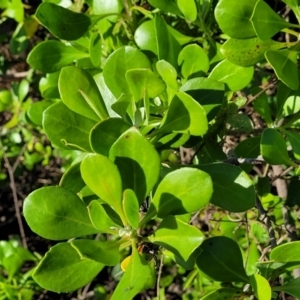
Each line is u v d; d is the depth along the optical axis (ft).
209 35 1.25
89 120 0.99
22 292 2.04
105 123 0.87
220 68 1.10
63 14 1.14
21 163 2.76
